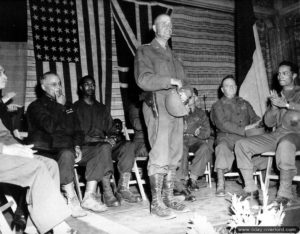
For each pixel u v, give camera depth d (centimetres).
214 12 639
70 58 495
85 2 513
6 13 455
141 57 304
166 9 583
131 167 377
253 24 593
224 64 645
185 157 403
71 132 366
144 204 356
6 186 274
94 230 261
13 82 462
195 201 361
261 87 588
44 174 230
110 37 530
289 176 330
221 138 430
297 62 661
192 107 436
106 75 522
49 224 222
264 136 378
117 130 429
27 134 368
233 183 474
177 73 325
